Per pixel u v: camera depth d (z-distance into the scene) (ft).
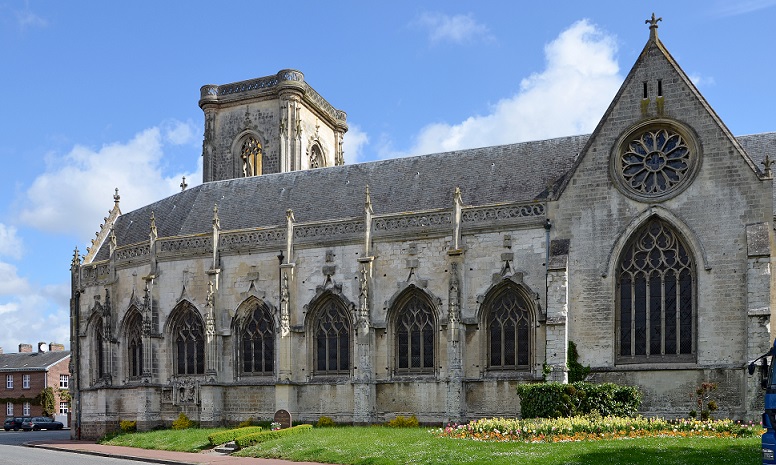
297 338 178.60
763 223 139.74
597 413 133.59
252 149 268.21
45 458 138.41
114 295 204.33
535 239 158.51
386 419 167.12
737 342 139.33
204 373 187.01
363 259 171.22
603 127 155.22
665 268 147.95
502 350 160.56
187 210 212.02
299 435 144.25
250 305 185.47
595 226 152.97
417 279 168.14
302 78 265.13
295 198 199.11
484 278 161.99
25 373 377.91
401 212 174.60
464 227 164.96
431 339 167.73
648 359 146.92
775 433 87.30
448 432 129.39
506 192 171.32
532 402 139.95
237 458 127.65
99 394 201.36
